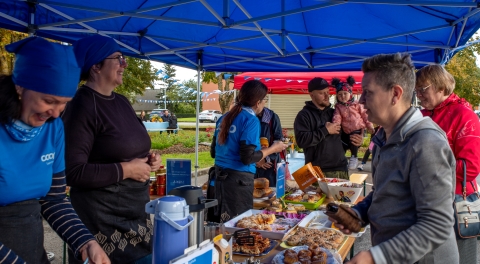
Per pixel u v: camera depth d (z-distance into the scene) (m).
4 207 1.48
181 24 3.79
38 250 1.61
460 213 2.30
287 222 2.69
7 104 1.39
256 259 2.06
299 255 1.95
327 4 2.52
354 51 4.44
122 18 3.54
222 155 3.23
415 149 1.44
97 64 2.09
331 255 2.00
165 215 1.32
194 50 4.71
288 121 19.52
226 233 2.41
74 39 3.69
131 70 16.11
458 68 17.67
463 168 2.32
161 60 4.53
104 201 2.08
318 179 3.69
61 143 1.71
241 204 3.18
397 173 1.51
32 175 1.53
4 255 1.37
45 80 1.36
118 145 2.12
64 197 1.78
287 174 4.45
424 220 1.40
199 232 1.43
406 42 3.93
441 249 1.54
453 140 2.42
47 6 3.10
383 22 3.62
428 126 1.48
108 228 2.11
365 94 1.59
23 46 1.40
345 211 1.77
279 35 3.87
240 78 8.66
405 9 3.24
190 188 1.52
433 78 2.51
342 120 4.14
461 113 2.43
